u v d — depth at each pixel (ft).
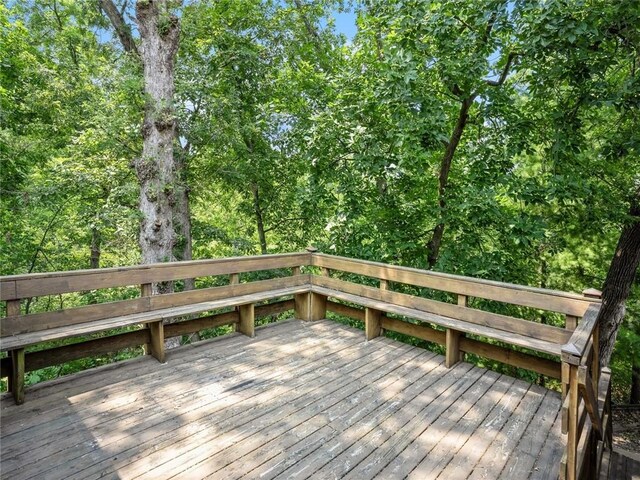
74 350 10.64
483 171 17.29
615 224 19.70
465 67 15.71
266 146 26.50
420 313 12.41
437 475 6.98
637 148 14.94
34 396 9.29
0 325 8.98
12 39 24.35
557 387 32.17
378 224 19.67
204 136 22.54
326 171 19.83
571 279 27.22
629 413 28.53
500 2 14.20
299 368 11.28
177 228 24.29
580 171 17.39
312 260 15.93
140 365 11.19
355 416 8.84
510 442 8.01
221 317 13.73
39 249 25.14
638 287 25.55
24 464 6.91
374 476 6.91
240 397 9.54
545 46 13.76
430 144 16.43
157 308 11.64
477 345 12.00
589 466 8.67
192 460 7.17
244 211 29.22
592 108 17.83
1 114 21.61
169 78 19.26
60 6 29.17
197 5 23.76
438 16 15.28
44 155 24.21
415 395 9.89
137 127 19.72
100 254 29.37
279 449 7.57
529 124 16.60
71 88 21.56
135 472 6.81
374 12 20.21
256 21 25.81
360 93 19.17
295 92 24.57
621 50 14.83
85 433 7.90
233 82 24.82
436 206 18.70
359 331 14.52
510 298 10.74
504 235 18.15
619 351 27.14
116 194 20.33
